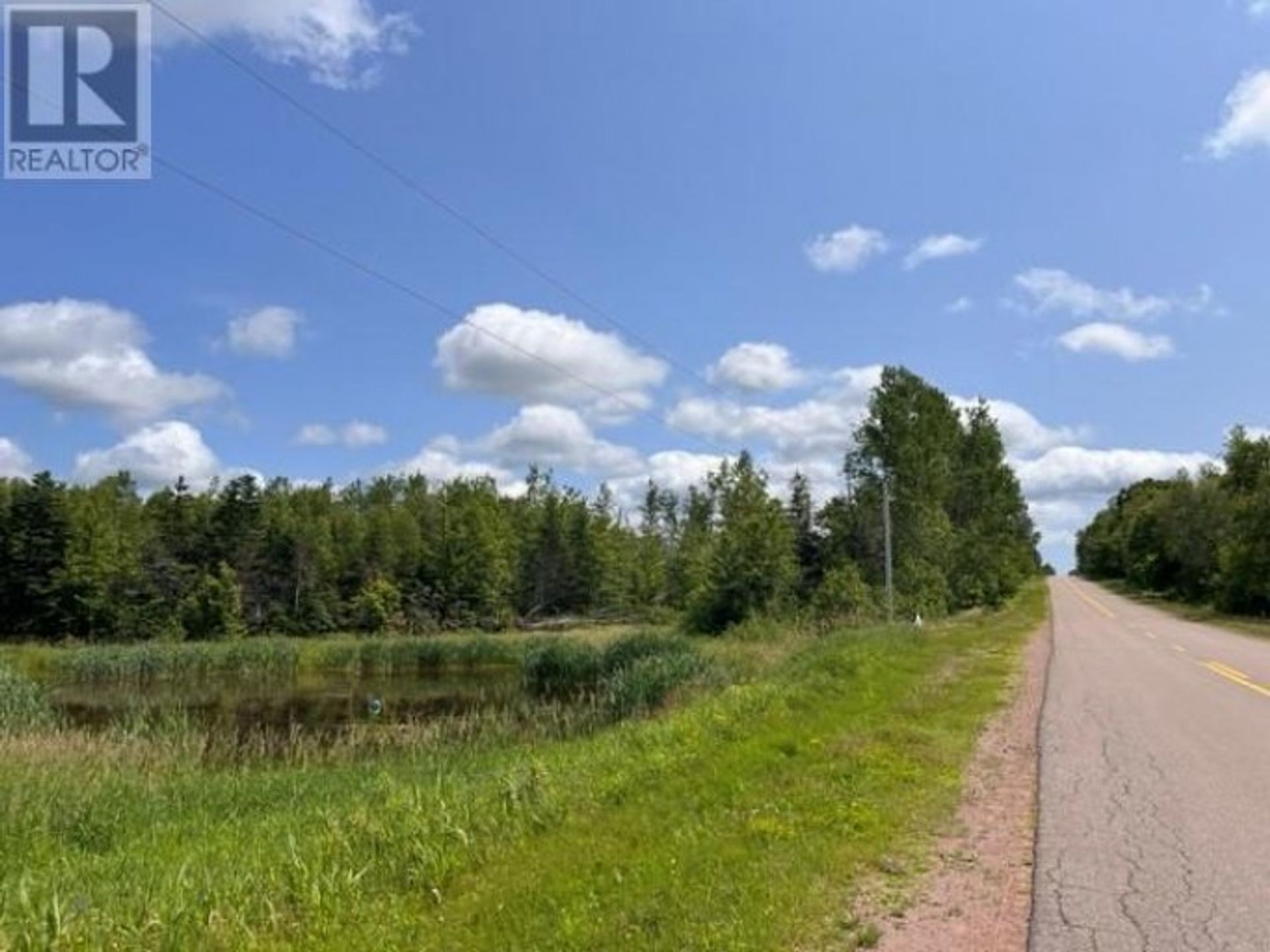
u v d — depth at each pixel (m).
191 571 78.12
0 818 11.70
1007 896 6.43
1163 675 20.03
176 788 14.70
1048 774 10.26
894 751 11.02
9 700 22.62
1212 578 53.53
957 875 6.86
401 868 7.44
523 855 7.50
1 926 6.45
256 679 45.75
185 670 49.03
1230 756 11.27
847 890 6.46
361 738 22.42
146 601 74.25
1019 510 68.88
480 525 88.06
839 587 44.88
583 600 92.00
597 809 8.70
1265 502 48.31
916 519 51.28
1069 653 25.64
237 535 81.94
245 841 10.13
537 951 5.41
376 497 113.81
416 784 11.84
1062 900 6.34
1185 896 6.44
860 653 20.86
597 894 6.33
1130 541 88.50
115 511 81.69
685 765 10.30
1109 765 10.75
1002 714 14.70
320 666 52.34
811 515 53.94
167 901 6.85
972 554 54.97
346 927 6.25
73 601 71.88
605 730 18.03
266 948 5.89
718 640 39.91
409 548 87.12
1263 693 17.12
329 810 10.93
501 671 49.88
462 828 8.22
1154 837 7.86
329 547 84.69
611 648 40.38
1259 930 5.86
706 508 90.56
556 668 40.59
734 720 12.77
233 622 73.94
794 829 7.67
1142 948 5.57
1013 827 8.16
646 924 5.71
